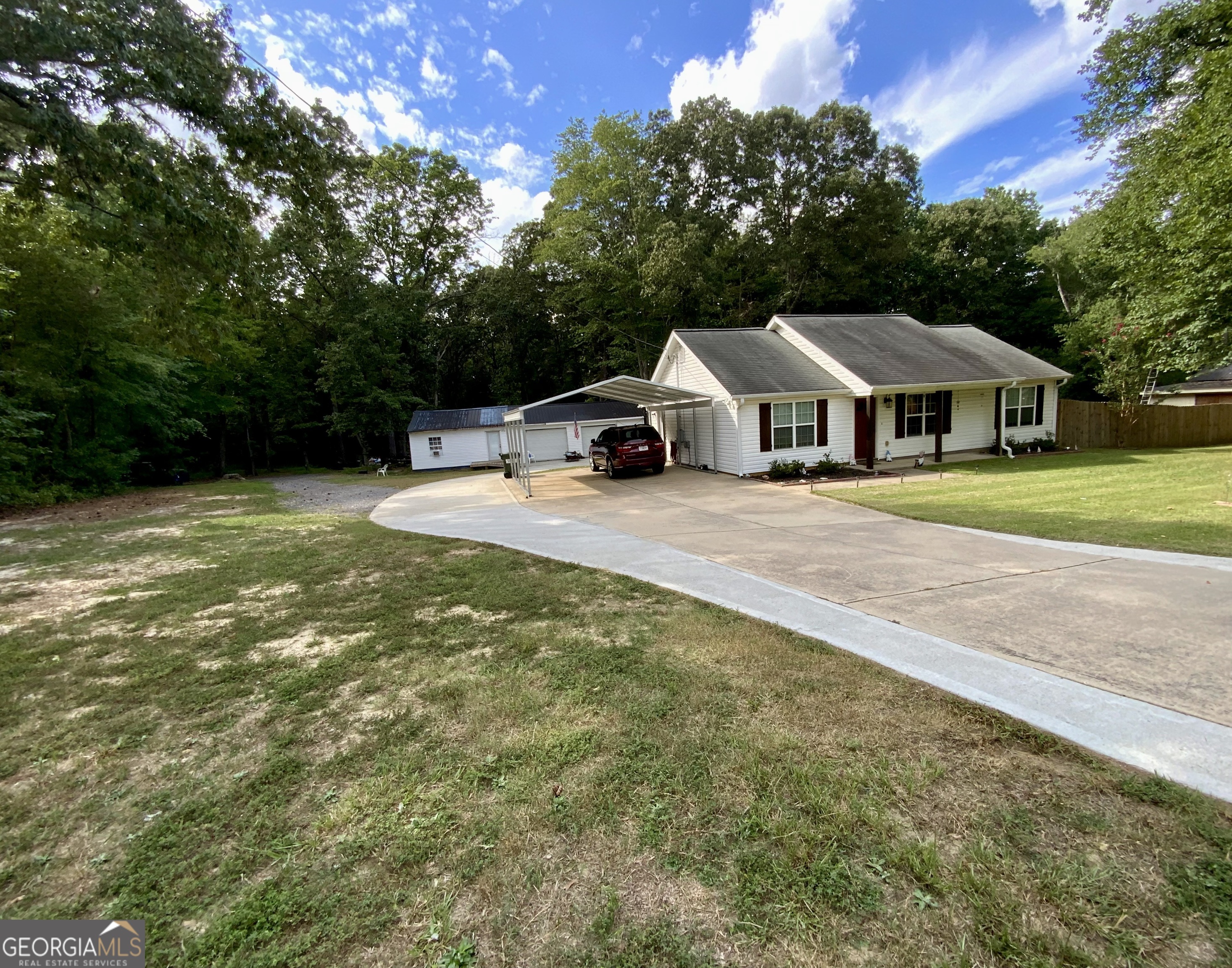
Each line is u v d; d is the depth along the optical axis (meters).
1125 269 15.27
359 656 4.02
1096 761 2.56
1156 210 13.26
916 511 9.05
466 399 38.00
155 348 17.64
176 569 6.85
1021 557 6.17
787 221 27.72
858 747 2.70
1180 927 1.71
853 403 15.55
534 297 33.91
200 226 8.01
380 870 2.04
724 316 28.33
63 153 7.27
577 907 1.85
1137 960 1.61
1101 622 4.19
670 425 19.62
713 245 26.38
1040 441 17.72
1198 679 3.28
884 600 4.94
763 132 26.52
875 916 1.78
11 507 13.74
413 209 32.47
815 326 17.98
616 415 28.59
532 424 27.16
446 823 2.27
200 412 24.75
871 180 25.84
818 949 1.67
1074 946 1.65
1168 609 4.38
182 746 2.95
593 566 6.39
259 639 4.46
